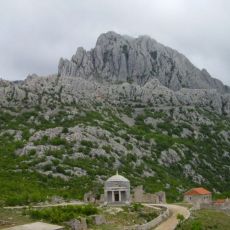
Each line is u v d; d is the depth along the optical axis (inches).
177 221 4409.5
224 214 5413.4
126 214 4429.1
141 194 6220.5
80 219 3631.9
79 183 7273.6
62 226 3462.1
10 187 6378.0
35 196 5408.5
